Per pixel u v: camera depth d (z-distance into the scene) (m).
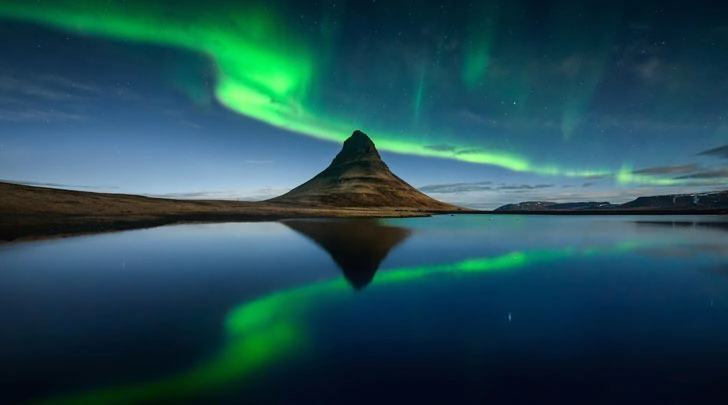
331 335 7.85
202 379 5.85
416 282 13.29
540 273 15.24
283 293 11.48
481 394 5.40
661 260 19.06
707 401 5.18
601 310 9.86
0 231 23.72
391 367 6.31
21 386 5.58
